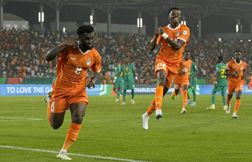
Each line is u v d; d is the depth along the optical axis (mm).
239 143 12422
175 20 13953
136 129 15867
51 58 9602
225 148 11492
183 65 24062
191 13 77000
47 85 51031
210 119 20234
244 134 14531
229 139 13258
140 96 47812
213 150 11172
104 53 63062
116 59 62406
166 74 14023
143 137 13648
